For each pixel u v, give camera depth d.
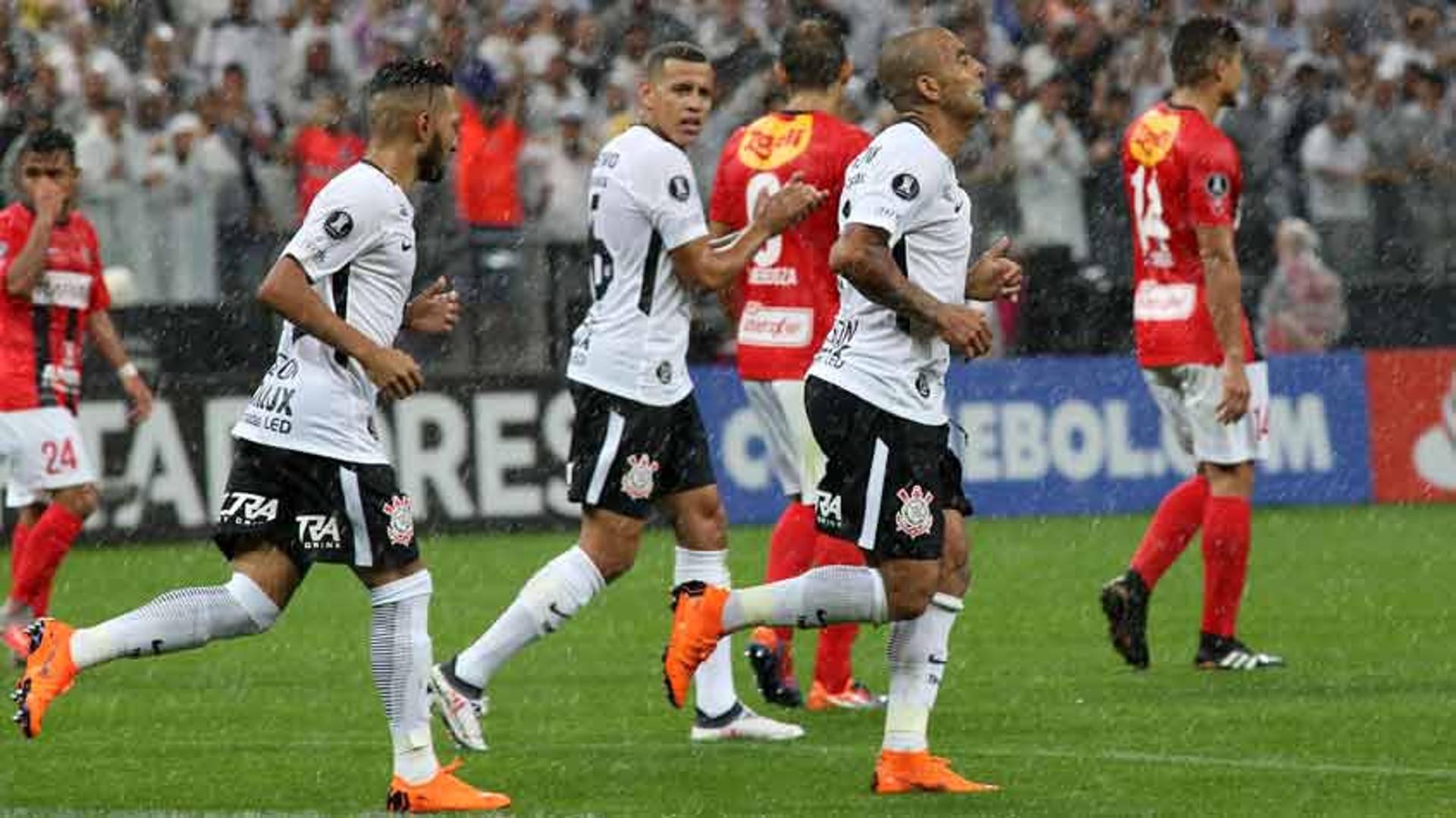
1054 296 50.12
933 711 24.91
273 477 18.45
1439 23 60.31
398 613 18.66
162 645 18.72
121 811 19.09
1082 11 58.06
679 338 22.20
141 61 53.44
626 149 21.91
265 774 21.08
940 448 19.38
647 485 22.05
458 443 45.88
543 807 19.14
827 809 18.92
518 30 53.75
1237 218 28.05
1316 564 40.19
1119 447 49.44
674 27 54.41
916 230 19.09
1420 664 28.39
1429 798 19.27
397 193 18.41
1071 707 25.14
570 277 47.44
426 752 18.88
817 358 19.75
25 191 30.02
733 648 30.98
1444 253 53.75
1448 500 51.19
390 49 52.47
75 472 29.91
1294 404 50.50
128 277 45.88
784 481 25.56
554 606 21.69
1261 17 59.75
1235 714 24.41
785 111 25.56
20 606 30.03
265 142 48.69
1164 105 28.52
